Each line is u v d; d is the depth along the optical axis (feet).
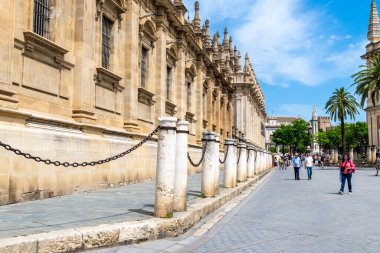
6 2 33.01
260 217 35.09
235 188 53.98
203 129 106.83
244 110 198.49
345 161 59.16
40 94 38.24
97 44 48.65
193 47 96.02
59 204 32.30
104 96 50.93
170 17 75.82
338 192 61.16
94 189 44.55
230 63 189.06
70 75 43.62
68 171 39.50
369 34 255.29
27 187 33.45
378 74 168.55
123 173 52.06
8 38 33.09
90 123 45.06
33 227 22.09
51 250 19.52
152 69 68.64
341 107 198.18
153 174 62.85
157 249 22.54
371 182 88.69
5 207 29.89
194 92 98.58
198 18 100.73
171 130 27.63
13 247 17.92
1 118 31.78
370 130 247.91
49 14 40.73
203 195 41.57
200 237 26.40
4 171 30.89
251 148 84.74
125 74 57.00
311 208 41.34
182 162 31.12
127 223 24.02
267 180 96.43
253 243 24.54
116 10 54.49
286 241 25.13
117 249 22.08
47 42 38.11
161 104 70.33
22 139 32.94
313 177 113.29
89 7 46.03
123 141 52.75
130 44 57.31
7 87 32.81
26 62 36.24
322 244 24.26
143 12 63.31
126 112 56.59
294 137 393.09
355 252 22.29
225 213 37.17
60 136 38.37
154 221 25.31
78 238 20.77
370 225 30.83
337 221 32.76
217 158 43.83
